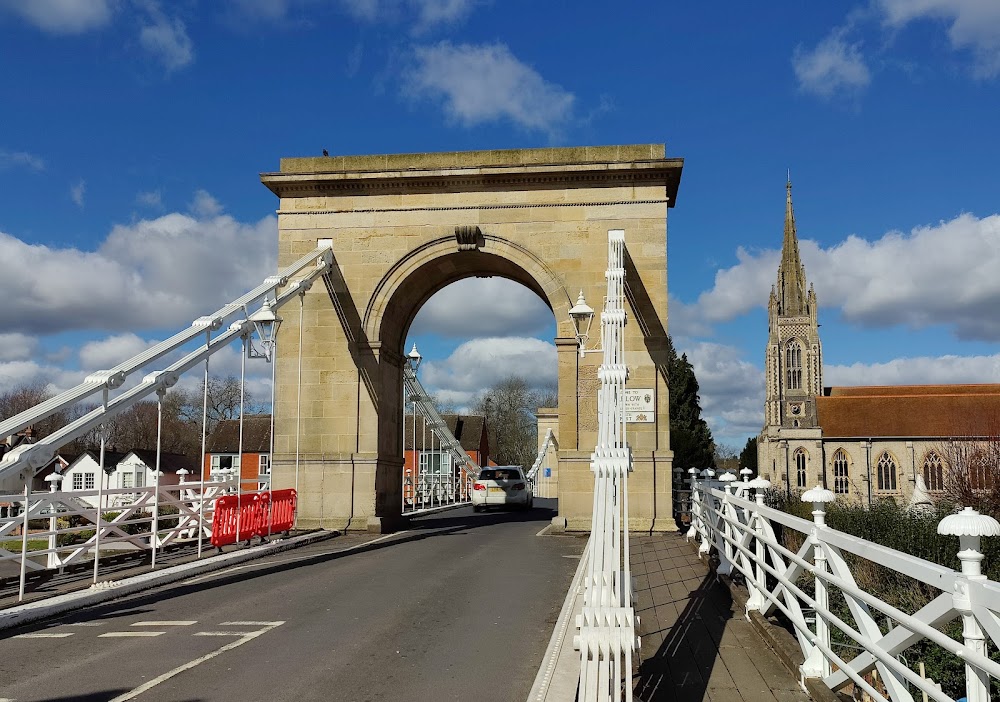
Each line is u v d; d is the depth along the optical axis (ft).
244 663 24.61
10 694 21.53
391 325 72.18
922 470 286.05
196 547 53.78
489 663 24.59
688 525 71.67
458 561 47.96
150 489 46.11
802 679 21.56
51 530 44.34
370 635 28.40
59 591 35.70
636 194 67.87
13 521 40.40
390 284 69.72
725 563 38.47
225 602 35.04
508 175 68.64
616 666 16.88
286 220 71.15
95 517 43.62
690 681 22.25
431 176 69.15
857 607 18.10
